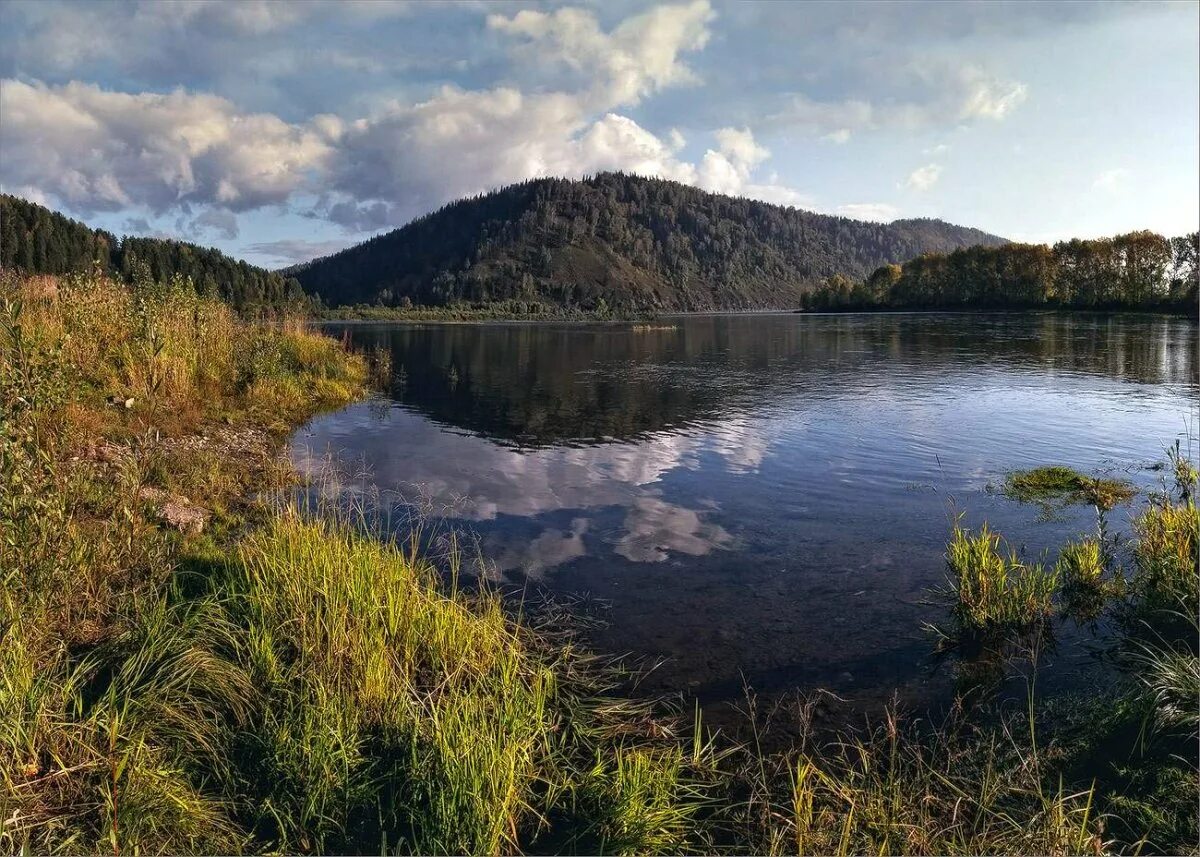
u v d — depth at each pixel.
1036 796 4.30
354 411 17.98
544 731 4.77
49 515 5.58
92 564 5.89
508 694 4.99
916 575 7.55
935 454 12.90
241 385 16.30
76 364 11.16
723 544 8.52
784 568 7.78
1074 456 12.61
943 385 22.03
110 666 4.86
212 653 5.03
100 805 3.69
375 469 11.99
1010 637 6.24
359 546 6.83
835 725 5.09
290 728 4.39
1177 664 4.98
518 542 8.59
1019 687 5.53
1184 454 12.47
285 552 6.56
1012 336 43.31
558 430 15.72
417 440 14.50
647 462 12.66
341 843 3.85
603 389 22.83
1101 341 37.88
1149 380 22.19
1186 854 3.70
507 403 19.80
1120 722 4.75
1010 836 3.87
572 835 4.06
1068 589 7.09
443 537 8.71
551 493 10.68
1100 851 3.70
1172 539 7.08
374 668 4.97
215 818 3.86
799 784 4.20
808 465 12.27
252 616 5.62
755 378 25.34
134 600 5.54
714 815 4.27
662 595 7.11
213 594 5.78
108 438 9.91
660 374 27.28
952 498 10.19
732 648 6.10
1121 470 11.58
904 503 10.02
